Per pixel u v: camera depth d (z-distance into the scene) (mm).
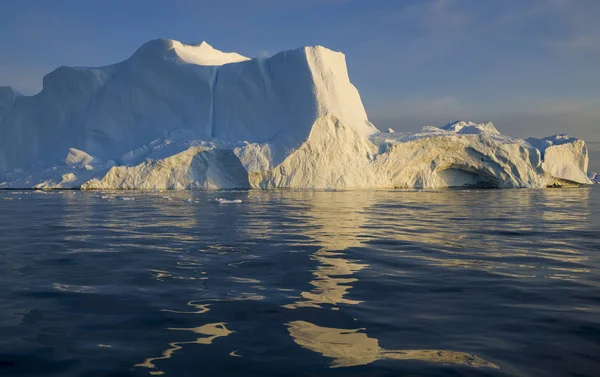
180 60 56250
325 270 6234
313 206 19641
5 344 3494
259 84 53781
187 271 6180
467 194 33344
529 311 4328
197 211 16891
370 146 47531
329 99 50344
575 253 7684
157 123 54656
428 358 3232
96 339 3604
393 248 8141
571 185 50969
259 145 43688
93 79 58812
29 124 59188
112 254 7520
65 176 45562
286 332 3768
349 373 3000
